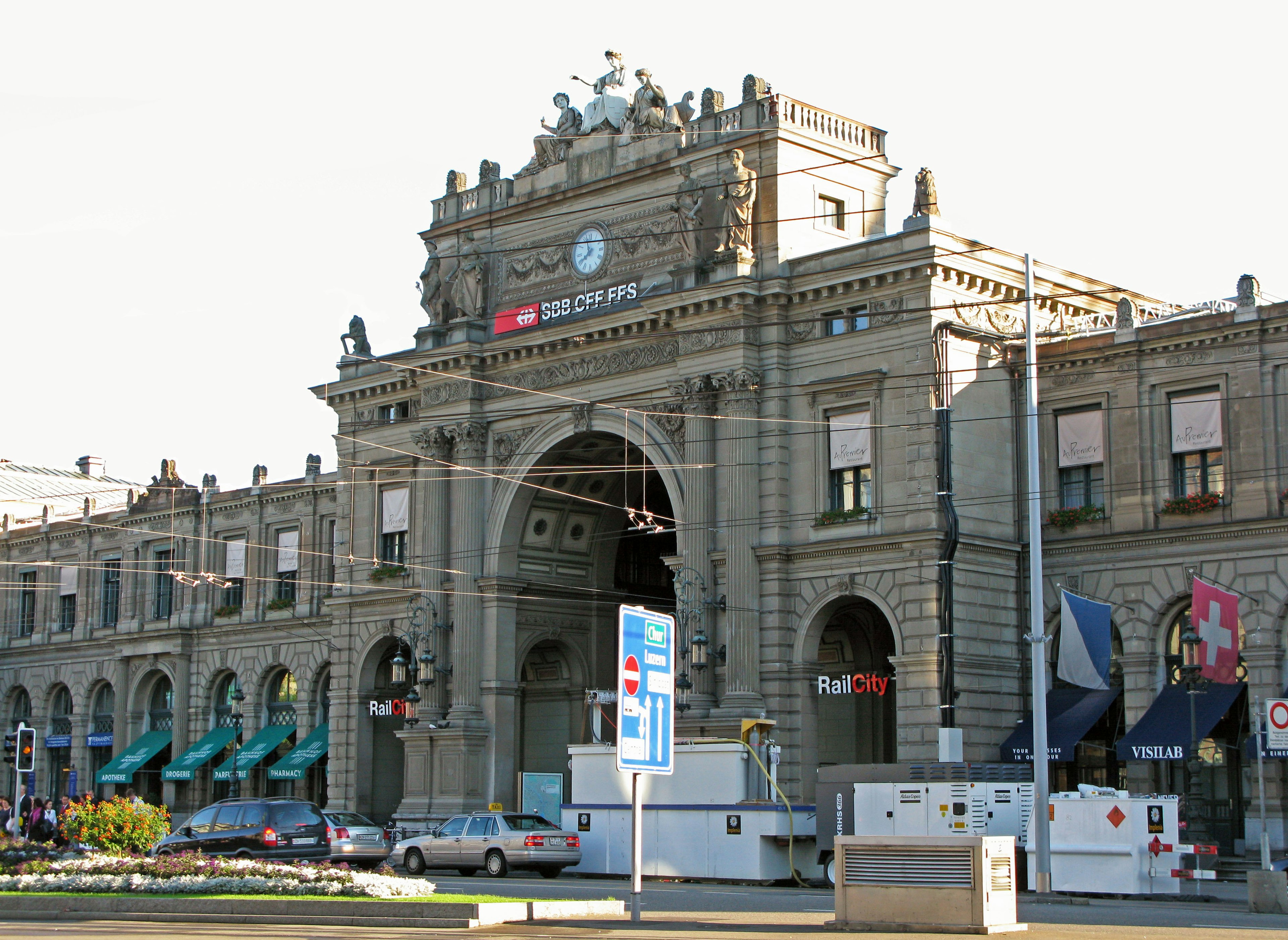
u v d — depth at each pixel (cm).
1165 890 3931
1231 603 4953
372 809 7088
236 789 8075
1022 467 5553
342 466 7256
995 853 2708
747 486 5625
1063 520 5425
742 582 5581
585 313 6259
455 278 6756
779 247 5725
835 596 5456
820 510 5528
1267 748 4388
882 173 6106
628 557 7119
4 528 10319
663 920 3027
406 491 6994
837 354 5559
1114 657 5347
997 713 5322
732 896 4034
